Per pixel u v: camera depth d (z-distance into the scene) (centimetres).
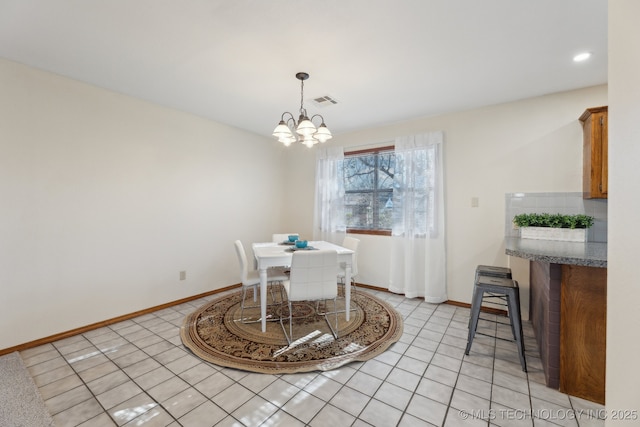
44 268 246
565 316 180
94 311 276
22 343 234
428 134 355
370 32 191
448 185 347
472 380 195
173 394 180
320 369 206
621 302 64
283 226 500
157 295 326
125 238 299
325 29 188
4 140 226
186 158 354
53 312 251
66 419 158
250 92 290
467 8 166
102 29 189
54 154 251
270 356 223
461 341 251
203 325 281
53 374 200
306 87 277
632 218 60
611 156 71
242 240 429
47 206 248
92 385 188
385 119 371
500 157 314
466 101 308
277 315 308
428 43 203
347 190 444
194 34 194
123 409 167
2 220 226
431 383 192
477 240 328
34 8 168
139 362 215
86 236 271
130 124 302
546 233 261
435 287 347
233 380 195
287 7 167
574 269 176
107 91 284
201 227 373
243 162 430
